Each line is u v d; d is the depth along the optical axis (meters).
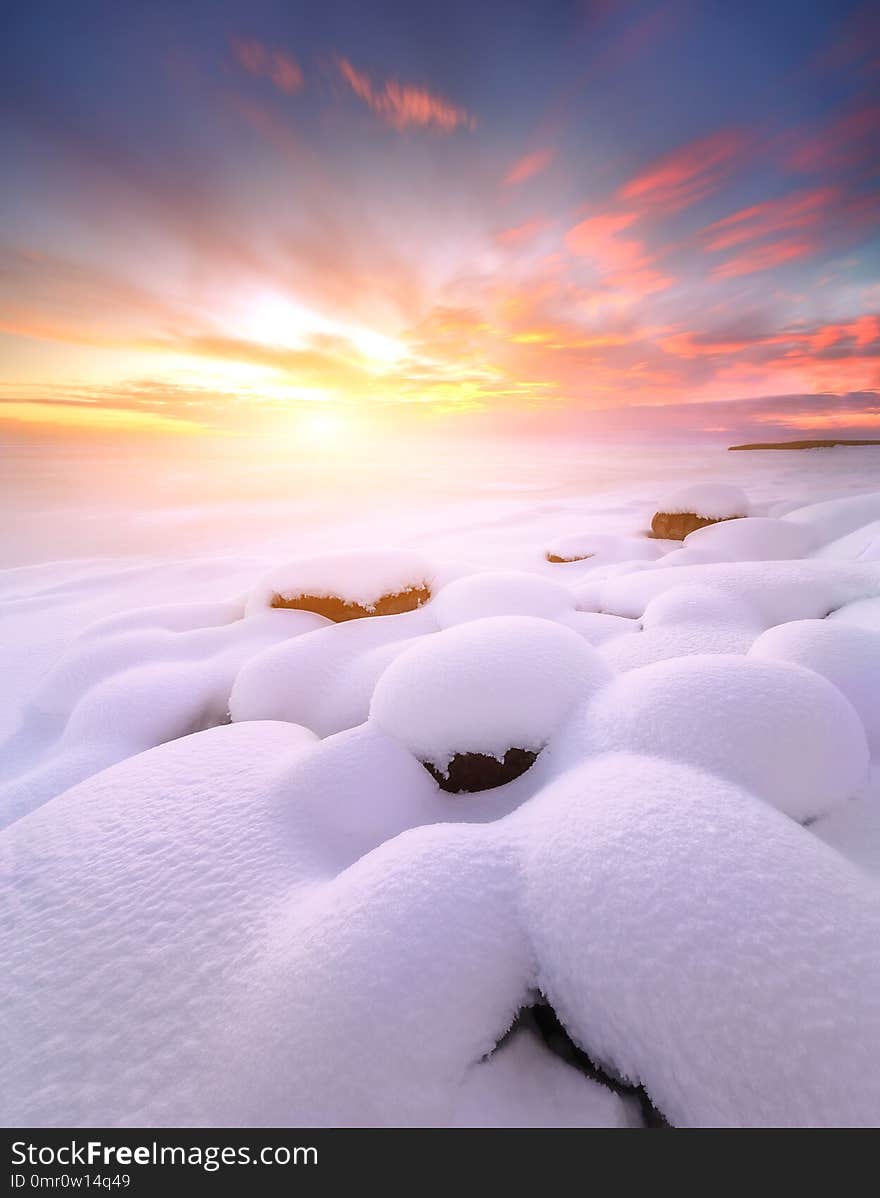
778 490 18.58
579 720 2.99
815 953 1.49
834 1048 1.32
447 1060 1.49
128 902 2.18
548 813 2.20
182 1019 1.71
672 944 1.55
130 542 14.93
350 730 3.20
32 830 2.71
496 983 1.67
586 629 5.39
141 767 3.12
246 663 5.04
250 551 13.38
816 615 5.24
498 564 10.70
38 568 11.75
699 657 3.12
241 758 3.16
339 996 1.57
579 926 1.68
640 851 1.83
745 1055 1.35
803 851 1.84
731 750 2.49
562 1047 1.64
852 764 2.60
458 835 2.15
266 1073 1.48
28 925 2.14
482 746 2.96
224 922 2.05
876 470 24.80
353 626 5.68
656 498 19.12
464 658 3.24
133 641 5.95
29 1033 1.75
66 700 5.29
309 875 2.30
